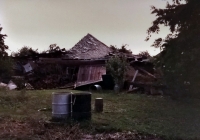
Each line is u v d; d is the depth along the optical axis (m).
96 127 7.75
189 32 14.41
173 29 15.48
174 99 14.96
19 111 10.25
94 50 25.55
